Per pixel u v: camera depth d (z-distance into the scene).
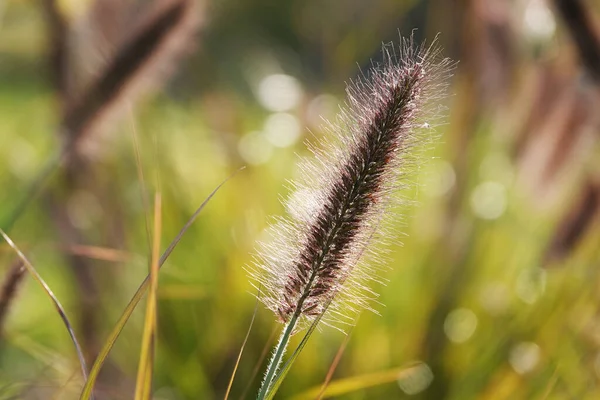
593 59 0.83
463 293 0.98
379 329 0.95
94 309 0.91
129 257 0.79
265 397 0.58
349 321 0.94
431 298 0.95
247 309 0.97
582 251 0.93
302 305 0.58
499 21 1.00
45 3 0.87
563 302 0.90
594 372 0.83
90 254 0.78
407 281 1.03
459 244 1.00
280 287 0.59
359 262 0.59
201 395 0.93
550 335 0.87
